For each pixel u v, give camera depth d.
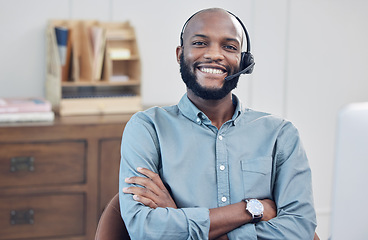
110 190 3.20
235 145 1.93
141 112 1.99
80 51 3.54
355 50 4.11
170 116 1.95
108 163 3.18
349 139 1.19
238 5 3.85
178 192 1.87
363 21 4.09
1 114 3.09
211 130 1.93
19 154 3.05
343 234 1.23
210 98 1.90
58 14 3.57
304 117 4.09
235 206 1.82
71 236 3.17
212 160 1.90
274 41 3.95
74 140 3.12
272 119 2.00
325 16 4.02
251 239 1.79
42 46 3.57
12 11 3.50
